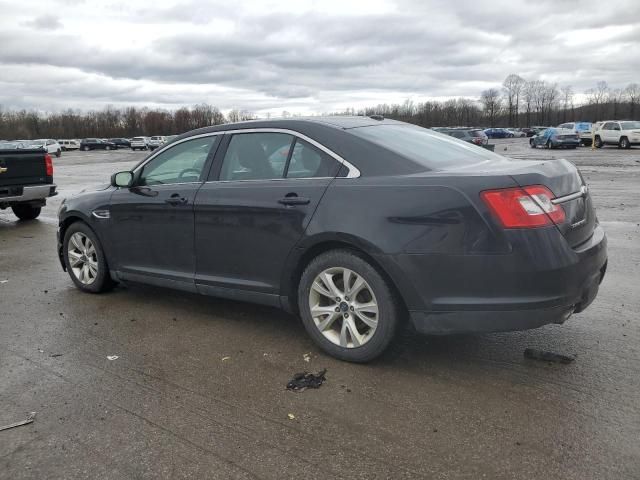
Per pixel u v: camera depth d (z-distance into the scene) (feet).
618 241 23.97
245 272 13.75
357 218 11.55
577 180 12.05
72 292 18.48
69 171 93.45
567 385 11.07
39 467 8.87
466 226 10.58
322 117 14.15
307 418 10.12
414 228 10.99
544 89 399.44
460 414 10.11
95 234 17.49
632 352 12.51
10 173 33.24
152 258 15.89
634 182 49.90
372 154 12.09
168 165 15.70
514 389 10.97
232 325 14.98
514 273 10.37
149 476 8.59
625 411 10.03
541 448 9.00
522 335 13.61
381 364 12.25
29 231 31.86
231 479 8.48
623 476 8.27
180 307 16.60
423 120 384.47
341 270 12.09
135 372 12.22
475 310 10.71
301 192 12.50
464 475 8.41
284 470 8.65
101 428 9.95
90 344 13.87
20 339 14.29
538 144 131.75
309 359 12.66
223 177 14.29
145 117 427.74
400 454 8.96
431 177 11.18
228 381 11.69
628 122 117.70
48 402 10.93
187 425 9.99
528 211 10.46
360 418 10.07
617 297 16.31
